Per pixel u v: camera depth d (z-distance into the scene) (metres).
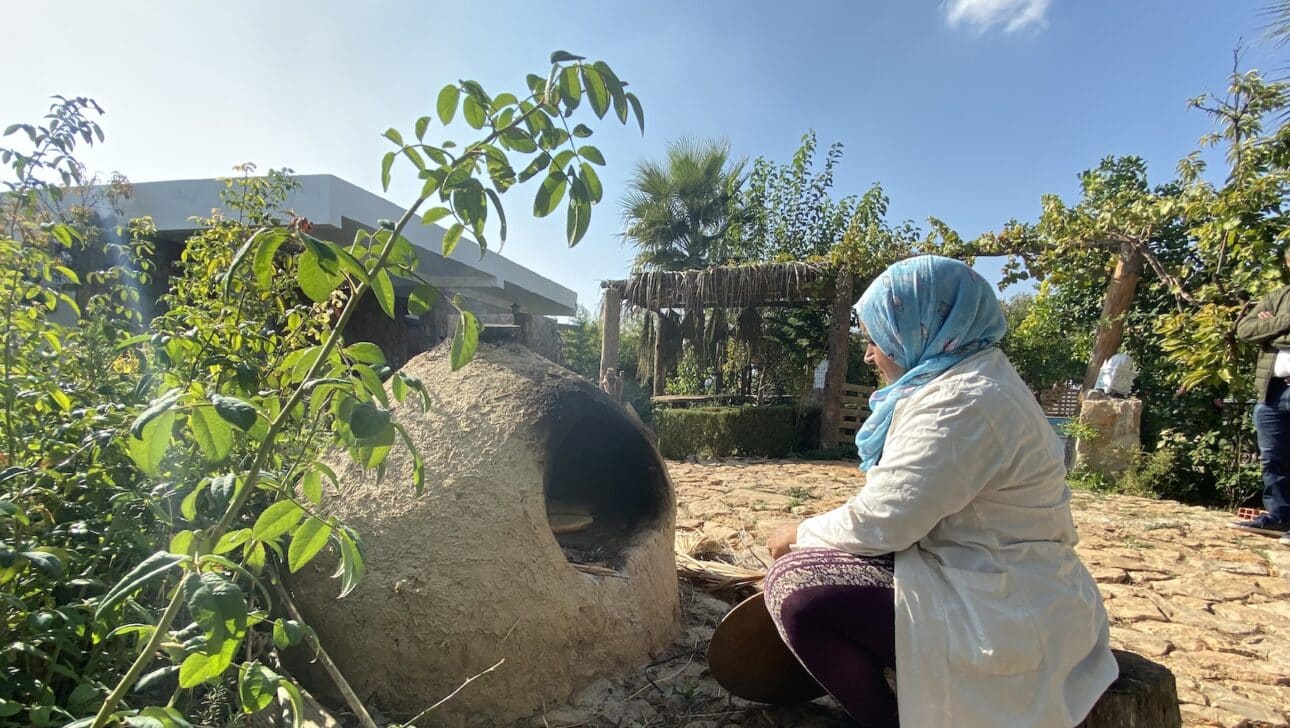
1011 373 1.72
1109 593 3.81
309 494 1.31
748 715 2.21
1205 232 6.91
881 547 1.67
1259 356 5.52
